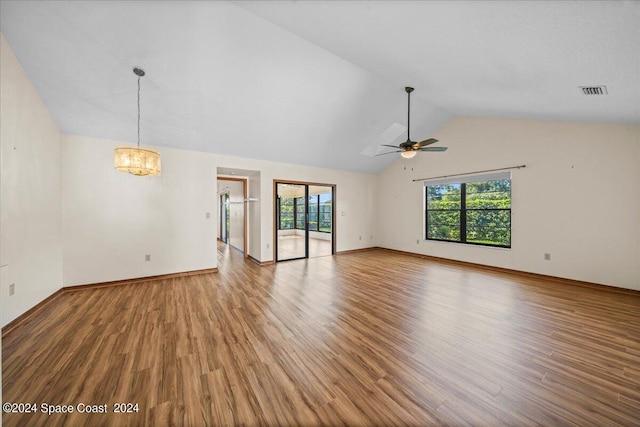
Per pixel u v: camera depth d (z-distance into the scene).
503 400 1.51
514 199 4.42
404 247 6.55
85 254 3.58
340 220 6.54
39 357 1.93
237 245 7.07
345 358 1.94
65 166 3.43
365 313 2.77
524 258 4.31
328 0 1.79
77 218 3.51
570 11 1.43
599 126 3.56
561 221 3.90
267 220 5.33
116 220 3.79
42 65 2.61
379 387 1.62
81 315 2.71
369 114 4.36
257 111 3.74
